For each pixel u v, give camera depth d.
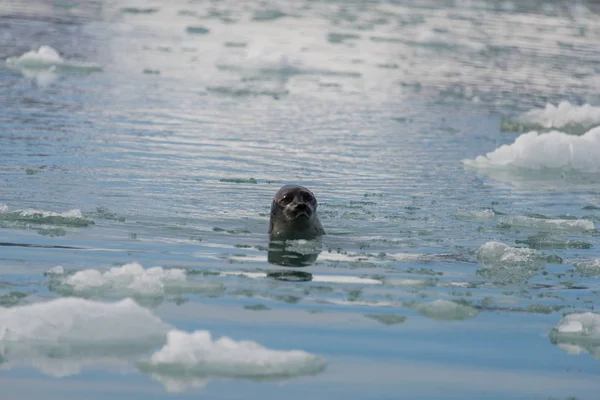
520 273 29.59
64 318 21.73
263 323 23.19
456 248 32.75
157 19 112.12
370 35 110.19
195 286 25.94
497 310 25.50
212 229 33.75
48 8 111.56
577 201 42.72
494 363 21.30
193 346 20.36
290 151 50.12
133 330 21.78
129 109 58.88
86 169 41.94
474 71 88.62
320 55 93.25
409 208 39.09
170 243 31.34
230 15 121.44
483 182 45.88
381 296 26.30
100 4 121.44
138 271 26.33
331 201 39.69
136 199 37.44
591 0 166.12
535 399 19.22
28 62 73.06
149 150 47.38
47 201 36.03
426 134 58.00
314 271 28.70
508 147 51.06
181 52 88.75
